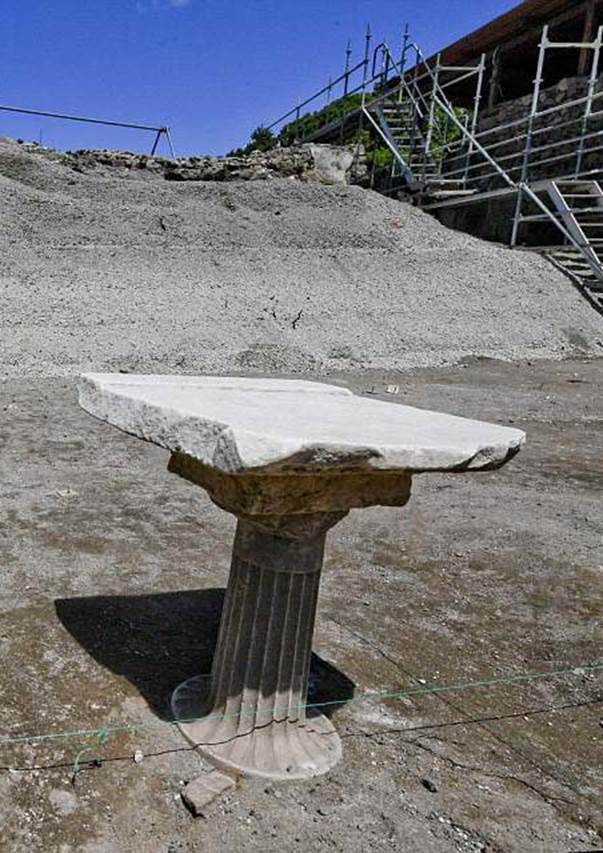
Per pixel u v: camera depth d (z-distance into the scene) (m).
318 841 2.16
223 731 2.50
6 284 10.38
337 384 9.01
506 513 5.09
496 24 17.98
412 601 3.78
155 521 4.54
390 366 10.41
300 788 2.36
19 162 14.09
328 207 15.13
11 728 2.53
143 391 2.67
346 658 3.19
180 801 2.27
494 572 4.17
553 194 14.38
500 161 17.59
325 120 24.61
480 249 14.38
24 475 5.17
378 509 5.05
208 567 3.96
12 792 2.25
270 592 2.42
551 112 15.00
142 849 2.08
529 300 12.93
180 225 13.39
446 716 2.85
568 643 3.46
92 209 13.06
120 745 2.49
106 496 4.90
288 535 2.36
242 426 2.04
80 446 5.98
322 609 3.61
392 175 19.47
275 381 3.55
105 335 9.62
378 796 2.37
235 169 17.14
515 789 2.47
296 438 1.94
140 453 5.94
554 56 19.05
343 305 11.80
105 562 3.90
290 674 2.46
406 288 12.63
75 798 2.25
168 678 2.91
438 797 2.39
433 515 5.00
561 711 2.95
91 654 3.02
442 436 2.37
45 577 3.67
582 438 7.29
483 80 20.77
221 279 11.90
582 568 4.27
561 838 2.26
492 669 3.21
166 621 3.35
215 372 9.23
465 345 11.48
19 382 8.11
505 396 8.97
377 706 2.87
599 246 14.15
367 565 4.17
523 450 6.73
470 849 2.19
